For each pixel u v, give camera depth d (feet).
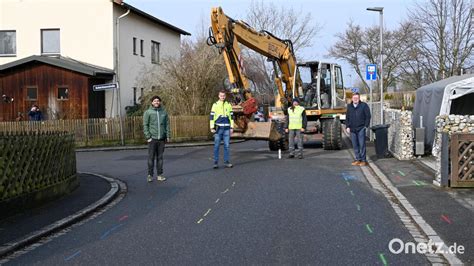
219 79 93.56
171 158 57.47
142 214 28.32
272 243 21.81
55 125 80.59
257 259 19.65
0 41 96.63
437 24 94.99
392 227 24.45
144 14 102.27
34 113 82.58
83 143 81.05
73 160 36.78
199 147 76.48
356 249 20.84
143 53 106.32
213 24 51.78
